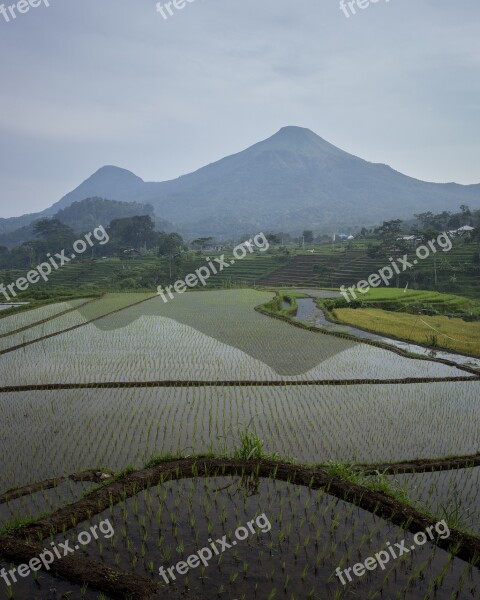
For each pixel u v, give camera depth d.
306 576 6.37
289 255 99.19
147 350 22.17
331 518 7.77
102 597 5.92
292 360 20.20
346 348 23.02
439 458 10.58
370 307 45.94
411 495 9.00
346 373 18.12
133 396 14.97
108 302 45.09
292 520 7.68
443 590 6.23
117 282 79.88
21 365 19.34
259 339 25.14
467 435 11.97
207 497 8.34
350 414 13.41
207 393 15.35
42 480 9.29
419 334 28.00
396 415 13.39
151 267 88.50
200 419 12.83
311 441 11.45
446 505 8.65
